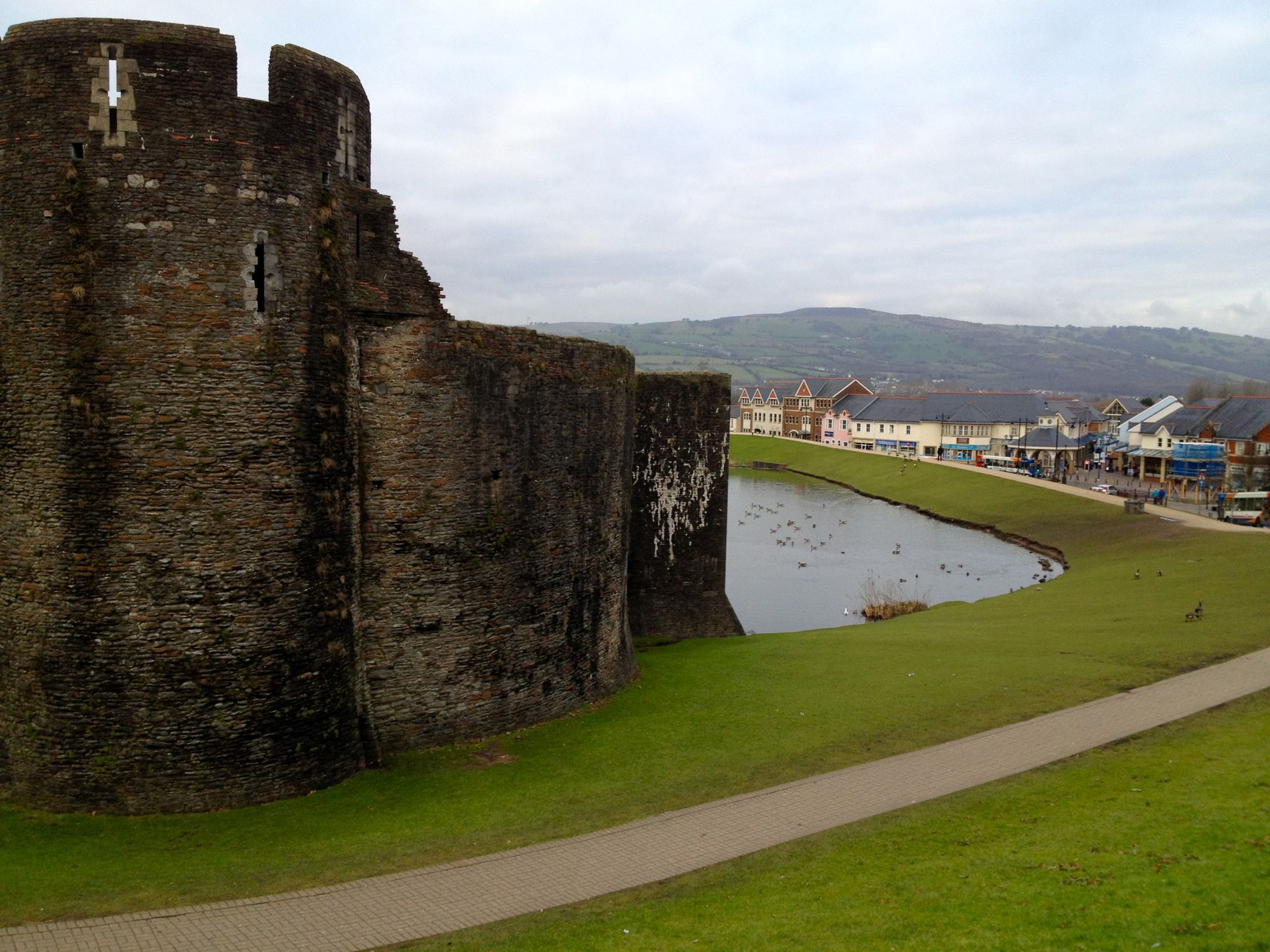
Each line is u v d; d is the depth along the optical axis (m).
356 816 19.62
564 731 25.30
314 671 20.33
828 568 66.88
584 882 17.06
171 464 18.81
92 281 18.62
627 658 31.02
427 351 22.50
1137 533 70.56
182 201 18.86
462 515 23.34
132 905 15.90
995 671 31.47
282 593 19.75
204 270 18.97
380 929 15.43
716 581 40.56
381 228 22.39
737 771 22.56
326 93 20.77
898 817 19.69
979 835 18.53
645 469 39.94
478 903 16.31
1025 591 54.28
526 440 25.03
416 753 22.88
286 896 16.39
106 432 18.72
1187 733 23.97
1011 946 14.19
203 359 18.95
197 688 19.00
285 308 19.77
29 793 19.12
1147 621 39.56
